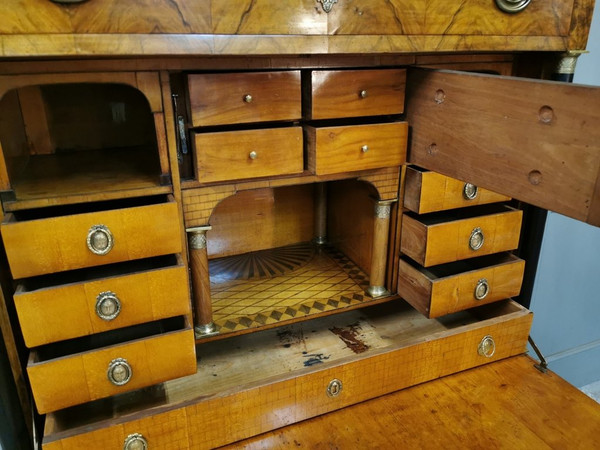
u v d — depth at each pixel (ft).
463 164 2.67
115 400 2.94
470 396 3.12
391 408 3.02
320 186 4.58
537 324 4.86
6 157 2.51
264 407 2.77
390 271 3.68
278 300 3.65
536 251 3.84
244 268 4.25
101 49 2.09
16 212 2.75
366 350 3.46
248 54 2.34
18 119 3.08
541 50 3.02
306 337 3.65
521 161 2.24
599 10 3.96
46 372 2.34
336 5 2.43
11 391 2.64
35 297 2.27
